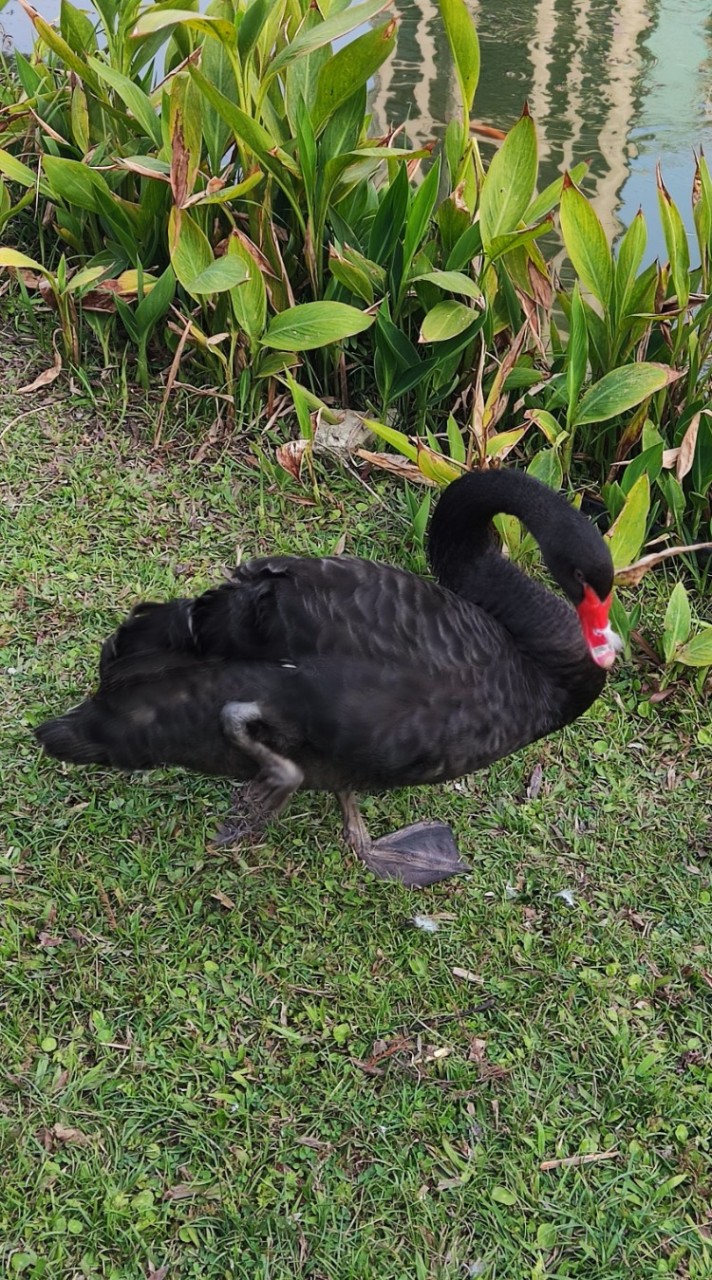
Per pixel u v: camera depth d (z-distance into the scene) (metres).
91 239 3.04
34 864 2.19
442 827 2.31
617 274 2.75
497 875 2.27
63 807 2.26
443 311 2.78
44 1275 1.86
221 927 2.17
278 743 2.10
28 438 2.79
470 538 2.27
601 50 5.09
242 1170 1.96
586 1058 2.09
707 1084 2.07
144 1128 1.98
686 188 3.85
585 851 2.31
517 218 2.73
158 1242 1.90
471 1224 1.94
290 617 2.06
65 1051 2.02
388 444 2.88
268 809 2.08
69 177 2.82
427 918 2.21
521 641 2.23
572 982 2.16
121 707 2.10
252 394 2.87
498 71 4.75
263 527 2.70
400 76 4.61
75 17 3.00
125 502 2.71
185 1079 2.02
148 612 2.14
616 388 2.67
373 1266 1.90
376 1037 2.08
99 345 2.97
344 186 2.85
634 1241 1.94
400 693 2.07
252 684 2.07
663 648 2.52
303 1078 2.04
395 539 2.71
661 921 2.24
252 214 2.86
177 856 2.23
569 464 2.79
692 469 2.71
